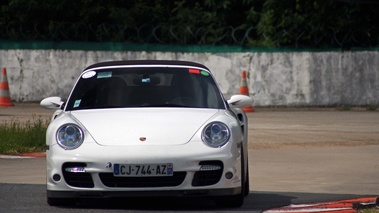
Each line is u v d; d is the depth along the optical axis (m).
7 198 26.02
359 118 55.34
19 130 40.66
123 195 22.98
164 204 25.02
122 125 23.91
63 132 23.70
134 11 65.81
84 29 64.50
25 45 63.44
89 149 23.19
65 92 63.44
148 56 63.38
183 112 24.88
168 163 22.88
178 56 63.38
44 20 66.00
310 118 55.12
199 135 23.58
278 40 64.62
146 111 24.97
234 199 23.98
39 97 63.47
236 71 63.25
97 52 63.28
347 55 63.31
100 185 23.03
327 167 33.88
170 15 67.75
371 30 64.25
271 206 24.81
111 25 63.62
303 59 63.06
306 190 28.30
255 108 62.66
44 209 23.91
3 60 63.56
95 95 26.03
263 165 34.41
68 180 23.38
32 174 31.92
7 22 65.88
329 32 64.44
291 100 63.22
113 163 22.89
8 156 37.19
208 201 25.66
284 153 38.12
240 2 67.81
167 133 23.58
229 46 63.22
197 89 26.22
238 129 24.31
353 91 63.47
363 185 29.45
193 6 69.44
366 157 36.97
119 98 25.86
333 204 24.81
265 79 63.16
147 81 26.38
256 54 63.06
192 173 23.03
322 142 42.28
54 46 63.38
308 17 64.38
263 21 65.25
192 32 65.69
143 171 22.83
